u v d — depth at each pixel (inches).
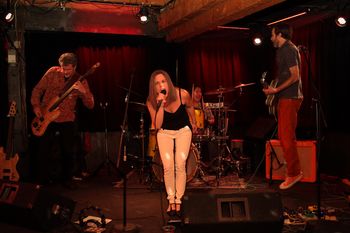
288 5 203.0
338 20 189.6
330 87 220.7
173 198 136.0
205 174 223.8
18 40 227.6
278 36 169.2
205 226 101.6
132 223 134.7
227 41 286.2
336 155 206.5
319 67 229.9
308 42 237.5
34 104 186.9
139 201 166.9
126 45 262.1
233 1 179.8
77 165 222.2
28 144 230.2
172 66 273.9
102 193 183.6
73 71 185.2
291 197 164.6
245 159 227.1
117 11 251.1
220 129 220.5
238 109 287.4
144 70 266.7
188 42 275.7
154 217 142.0
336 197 164.2
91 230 124.9
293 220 127.2
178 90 140.3
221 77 285.1
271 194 105.4
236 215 102.7
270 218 101.8
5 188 131.9
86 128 252.7
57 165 215.6
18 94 229.6
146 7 237.5
